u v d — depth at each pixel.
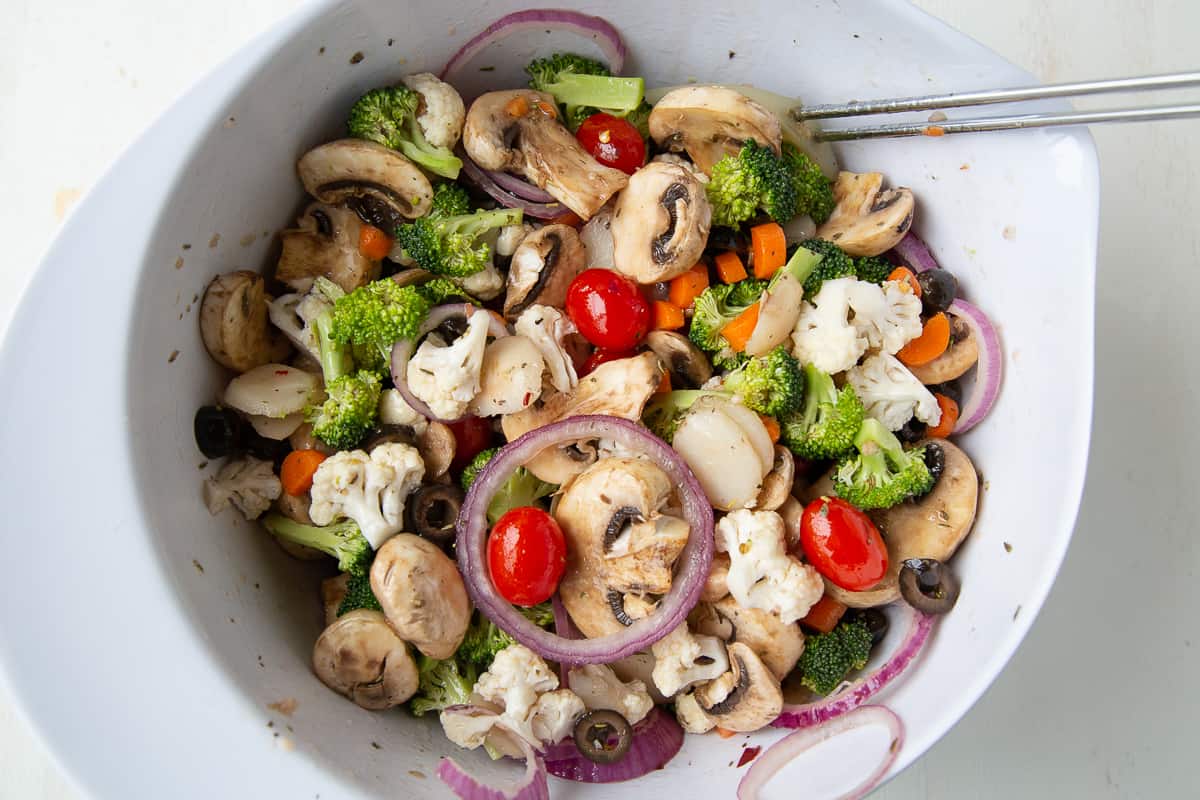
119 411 0.39
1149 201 0.51
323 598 0.45
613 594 0.43
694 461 0.44
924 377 0.45
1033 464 0.42
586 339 0.45
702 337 0.45
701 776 0.43
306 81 0.42
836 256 0.45
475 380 0.43
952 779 0.50
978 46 0.42
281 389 0.44
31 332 0.39
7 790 0.49
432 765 0.42
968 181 0.44
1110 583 0.51
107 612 0.39
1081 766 0.50
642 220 0.45
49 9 0.52
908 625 0.44
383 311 0.43
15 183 0.52
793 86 0.46
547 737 0.43
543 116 0.45
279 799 0.38
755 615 0.43
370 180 0.44
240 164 0.42
